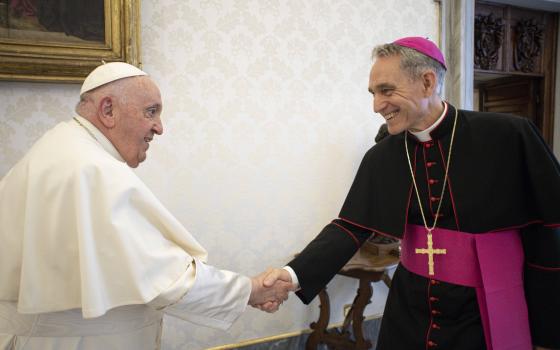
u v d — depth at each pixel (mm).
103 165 1213
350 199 1616
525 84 4023
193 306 1274
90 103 1333
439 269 1355
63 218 1182
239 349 2570
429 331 1361
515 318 1283
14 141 2082
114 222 1168
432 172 1412
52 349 1215
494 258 1290
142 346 1324
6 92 2053
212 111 2426
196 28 2359
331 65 2719
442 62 1349
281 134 2609
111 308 1189
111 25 2094
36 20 1995
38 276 1168
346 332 2543
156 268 1210
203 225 2461
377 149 1619
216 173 2463
